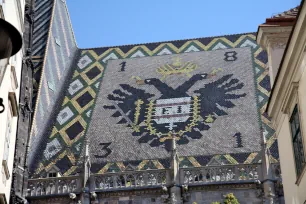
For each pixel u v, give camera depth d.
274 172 47.41
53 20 68.62
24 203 46.88
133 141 53.81
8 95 28.16
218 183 47.56
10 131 29.62
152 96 59.94
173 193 47.28
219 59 65.06
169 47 69.19
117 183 49.06
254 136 52.31
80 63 68.69
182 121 55.44
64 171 51.22
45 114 58.06
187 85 60.97
